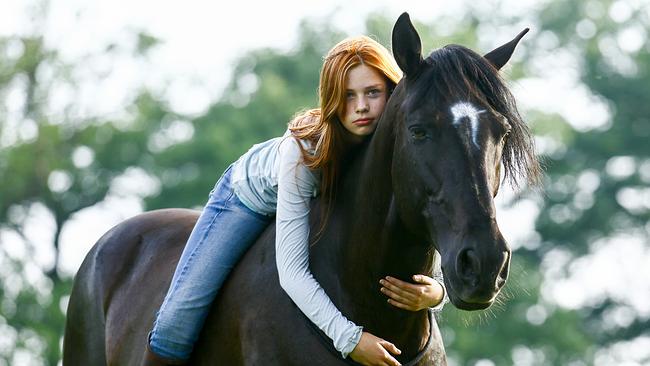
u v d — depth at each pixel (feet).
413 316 27.55
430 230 25.55
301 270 27.45
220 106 168.25
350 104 27.89
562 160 186.50
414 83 26.13
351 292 27.68
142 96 157.28
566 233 182.09
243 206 29.45
